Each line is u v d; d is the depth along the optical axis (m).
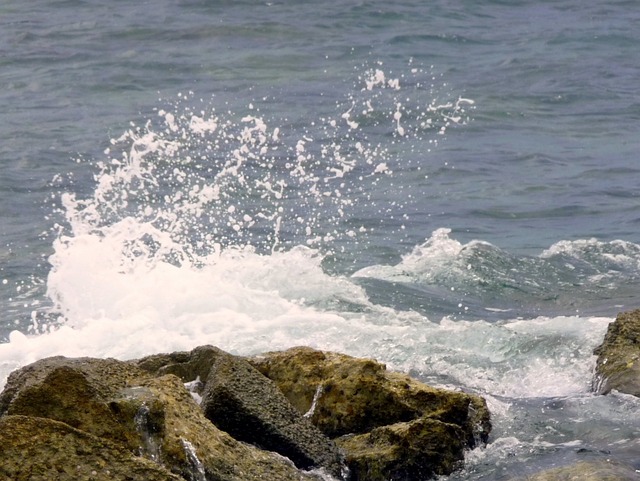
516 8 117.56
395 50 97.31
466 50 99.06
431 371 35.62
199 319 40.25
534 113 79.69
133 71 88.31
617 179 63.56
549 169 65.69
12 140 69.06
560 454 29.44
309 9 111.00
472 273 46.16
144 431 26.52
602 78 90.12
